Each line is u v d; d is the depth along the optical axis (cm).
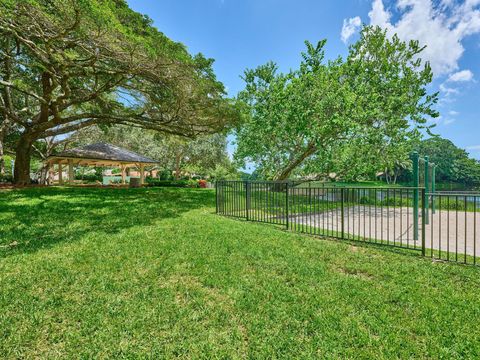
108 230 526
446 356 179
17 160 1322
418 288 277
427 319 221
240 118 1057
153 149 2848
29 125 1263
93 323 215
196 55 826
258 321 219
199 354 182
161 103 1047
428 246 459
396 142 1086
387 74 1117
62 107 1156
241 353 184
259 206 739
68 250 397
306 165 1324
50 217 641
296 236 496
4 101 1303
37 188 1251
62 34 649
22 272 312
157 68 809
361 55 1173
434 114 1090
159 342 194
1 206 764
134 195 1187
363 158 1106
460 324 213
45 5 584
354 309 238
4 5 564
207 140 2741
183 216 705
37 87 1162
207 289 277
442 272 320
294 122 1077
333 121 954
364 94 1050
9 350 183
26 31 671
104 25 604
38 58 823
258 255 379
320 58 1167
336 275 312
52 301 247
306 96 1058
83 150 1831
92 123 1309
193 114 1065
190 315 228
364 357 179
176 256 372
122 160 1836
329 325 213
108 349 186
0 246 415
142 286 281
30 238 462
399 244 468
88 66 816
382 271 324
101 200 979
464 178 4866
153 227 557
